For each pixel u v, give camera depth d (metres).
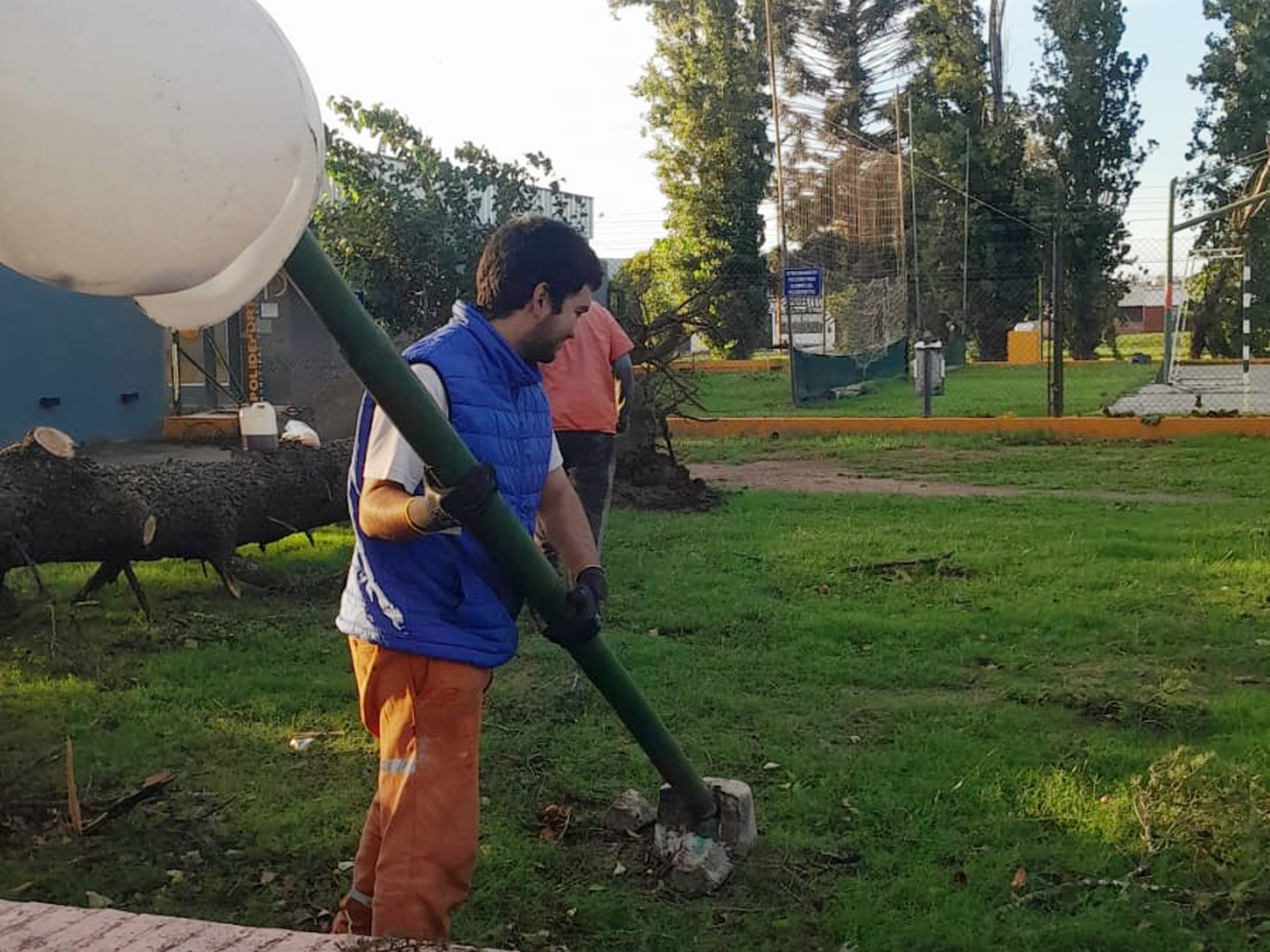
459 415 2.71
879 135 42.53
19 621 6.93
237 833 4.18
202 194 1.43
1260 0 38.72
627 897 3.67
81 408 16.03
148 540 6.82
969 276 41.06
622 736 5.04
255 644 6.62
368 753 4.94
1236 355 35.53
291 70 1.54
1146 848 3.86
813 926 3.51
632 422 11.62
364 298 15.92
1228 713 5.11
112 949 1.65
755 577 7.93
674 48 41.91
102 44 1.37
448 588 2.70
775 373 33.09
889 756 4.69
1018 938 3.38
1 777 4.62
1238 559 8.35
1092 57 40.44
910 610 7.02
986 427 17.19
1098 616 6.73
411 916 2.61
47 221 1.39
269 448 8.39
